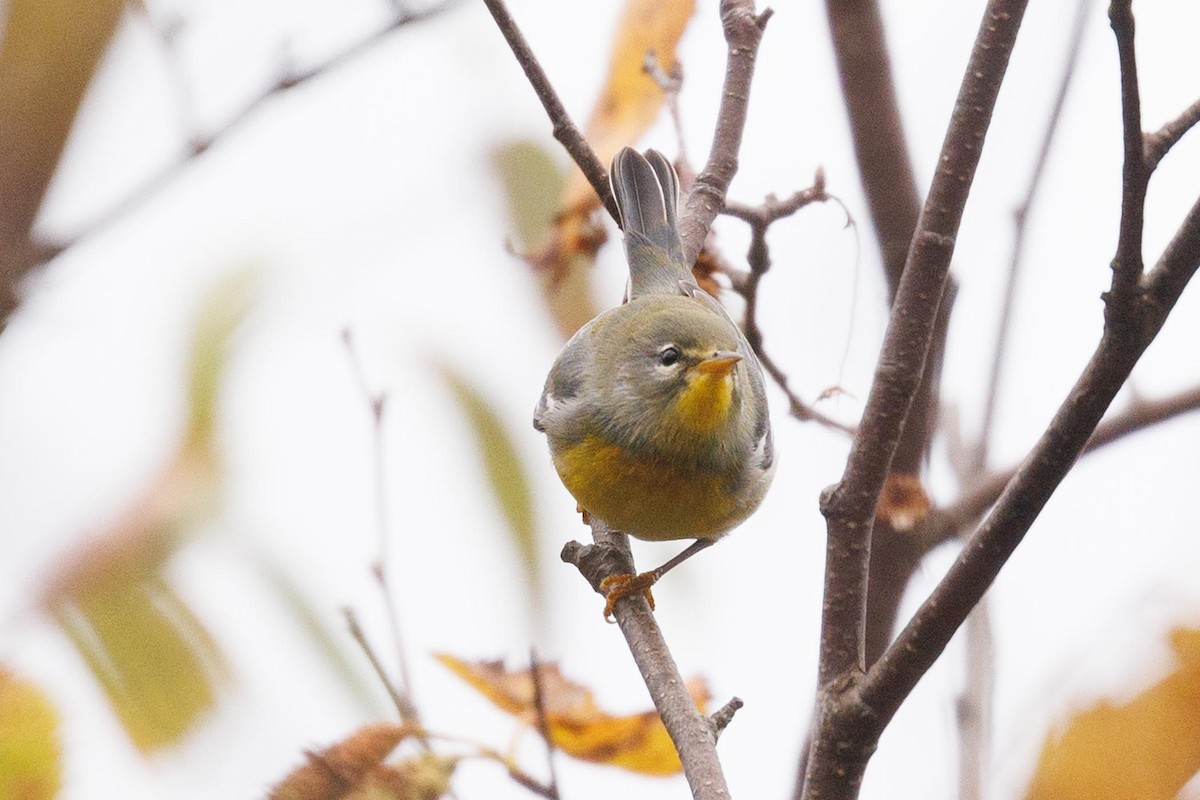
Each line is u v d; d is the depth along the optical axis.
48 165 6.04
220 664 5.62
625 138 8.54
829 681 5.65
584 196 8.58
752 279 8.96
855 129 9.12
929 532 8.27
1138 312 4.75
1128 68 4.48
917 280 5.73
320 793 5.42
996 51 5.59
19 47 5.93
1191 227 4.66
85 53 6.02
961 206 5.68
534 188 8.85
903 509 8.28
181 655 5.54
